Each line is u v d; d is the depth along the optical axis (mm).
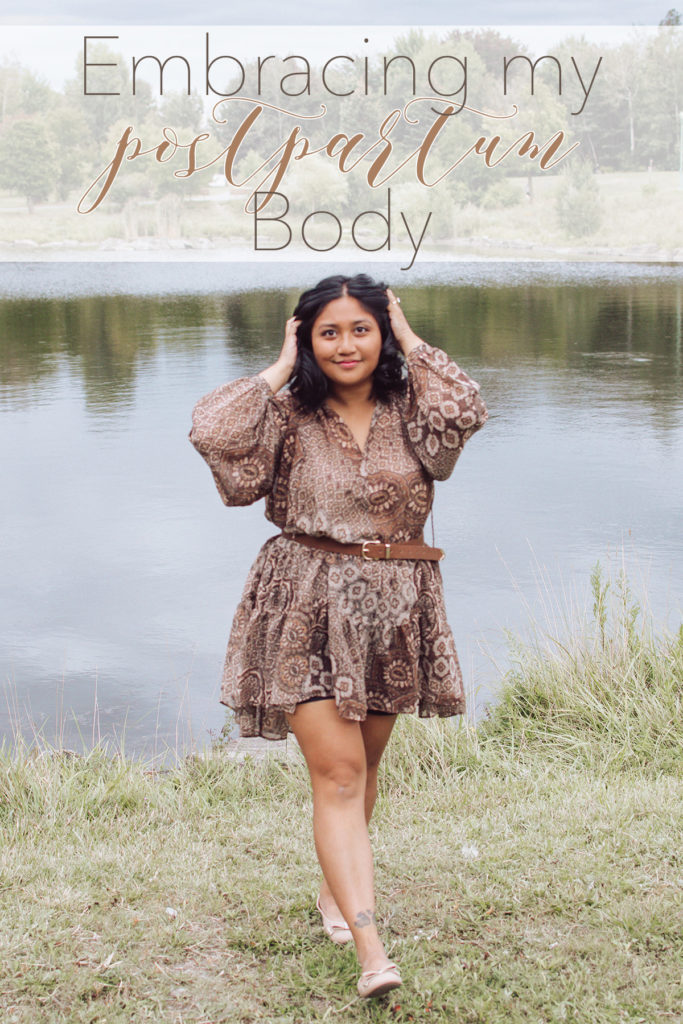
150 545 9023
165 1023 2771
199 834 3938
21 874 3539
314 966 3018
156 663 6496
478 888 3408
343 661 2842
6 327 29625
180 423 14930
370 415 2986
